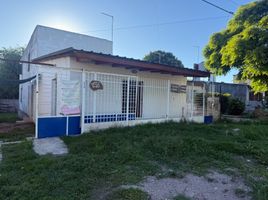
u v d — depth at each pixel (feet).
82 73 28.73
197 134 29.37
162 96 40.91
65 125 27.58
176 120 40.86
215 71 57.72
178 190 13.69
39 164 17.04
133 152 19.92
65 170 16.11
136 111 36.83
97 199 12.43
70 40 56.24
